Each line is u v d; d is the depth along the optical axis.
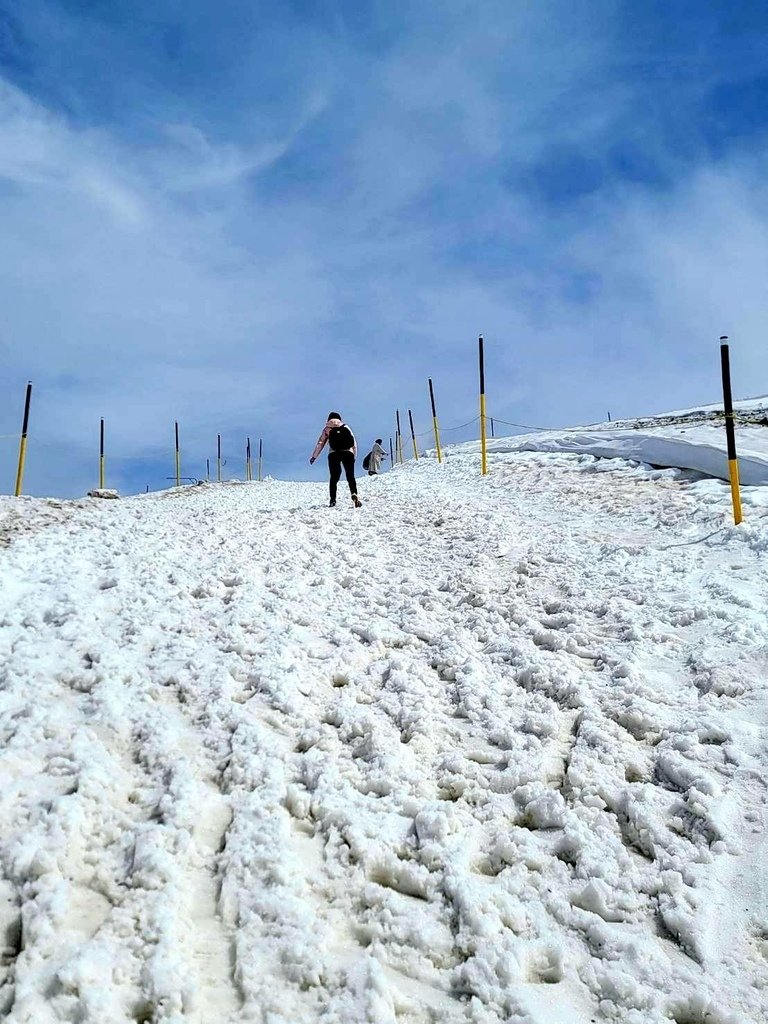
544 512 9.52
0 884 2.53
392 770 3.47
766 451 9.88
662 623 5.23
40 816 2.81
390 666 4.68
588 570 6.59
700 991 2.39
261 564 6.61
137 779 3.21
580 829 3.10
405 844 3.01
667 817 3.23
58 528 8.27
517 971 2.41
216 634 4.89
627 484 10.61
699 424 14.21
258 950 2.41
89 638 4.60
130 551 6.71
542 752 3.71
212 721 3.73
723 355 7.38
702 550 6.80
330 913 2.62
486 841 3.10
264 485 23.58
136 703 3.82
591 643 5.02
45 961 2.25
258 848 2.83
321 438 11.11
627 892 2.81
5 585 5.62
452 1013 2.28
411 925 2.58
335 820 3.08
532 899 2.78
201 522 8.52
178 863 2.73
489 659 4.89
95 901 2.55
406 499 11.66
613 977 2.43
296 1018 2.19
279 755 3.48
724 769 3.50
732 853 2.98
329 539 8.00
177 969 2.26
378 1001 2.24
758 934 2.63
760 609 5.21
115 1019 2.10
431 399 19.62
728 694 4.18
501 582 6.41
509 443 17.67
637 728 3.94
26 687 3.88
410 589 6.23
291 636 4.92
